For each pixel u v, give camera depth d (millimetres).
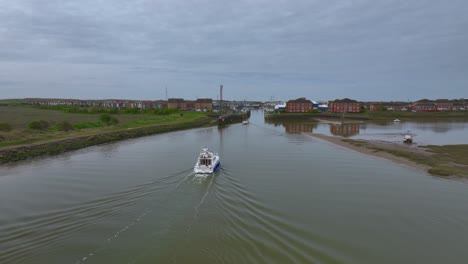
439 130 80938
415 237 16469
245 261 13188
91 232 15758
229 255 13633
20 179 26516
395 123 107062
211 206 19344
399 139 60625
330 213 19391
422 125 98375
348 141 56281
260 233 15898
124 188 23328
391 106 190625
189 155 39188
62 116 99438
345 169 32188
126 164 33000
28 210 18891
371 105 182000
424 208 20797
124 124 73250
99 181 25578
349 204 21234
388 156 40250
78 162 34281
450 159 38219
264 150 44938
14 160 34625
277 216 18422
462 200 22547
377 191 24484
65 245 14438
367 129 84750
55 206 19547
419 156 40031
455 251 15047
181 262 13031
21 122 69625
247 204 20156
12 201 20625
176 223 16781
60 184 24766
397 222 18359
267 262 13164
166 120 92625
